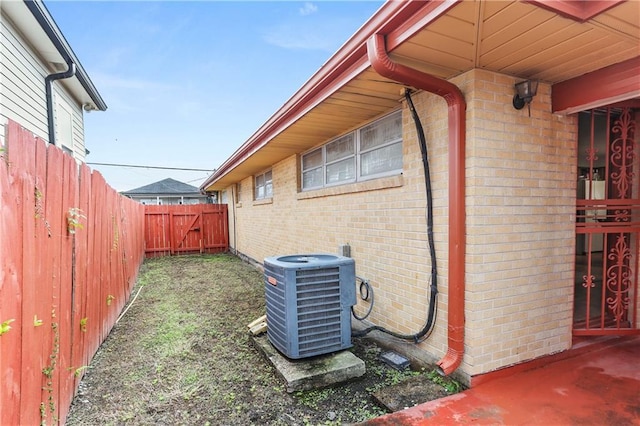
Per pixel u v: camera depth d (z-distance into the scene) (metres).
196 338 4.29
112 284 4.67
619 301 3.49
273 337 3.55
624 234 3.52
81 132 8.18
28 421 1.88
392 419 2.43
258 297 6.35
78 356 2.96
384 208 3.89
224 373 3.33
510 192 2.90
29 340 1.90
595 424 2.32
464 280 2.82
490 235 2.81
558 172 3.14
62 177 2.51
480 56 2.48
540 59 2.54
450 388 2.80
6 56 4.61
